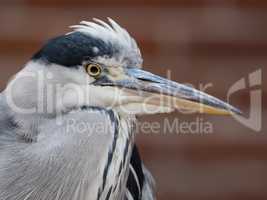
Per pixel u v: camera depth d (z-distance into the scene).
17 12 10.34
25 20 10.34
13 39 10.33
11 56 10.33
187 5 10.43
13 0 10.33
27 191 5.78
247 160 10.50
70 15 10.34
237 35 10.47
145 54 10.40
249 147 10.48
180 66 10.44
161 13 10.41
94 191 5.84
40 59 5.81
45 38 10.35
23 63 10.33
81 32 5.80
